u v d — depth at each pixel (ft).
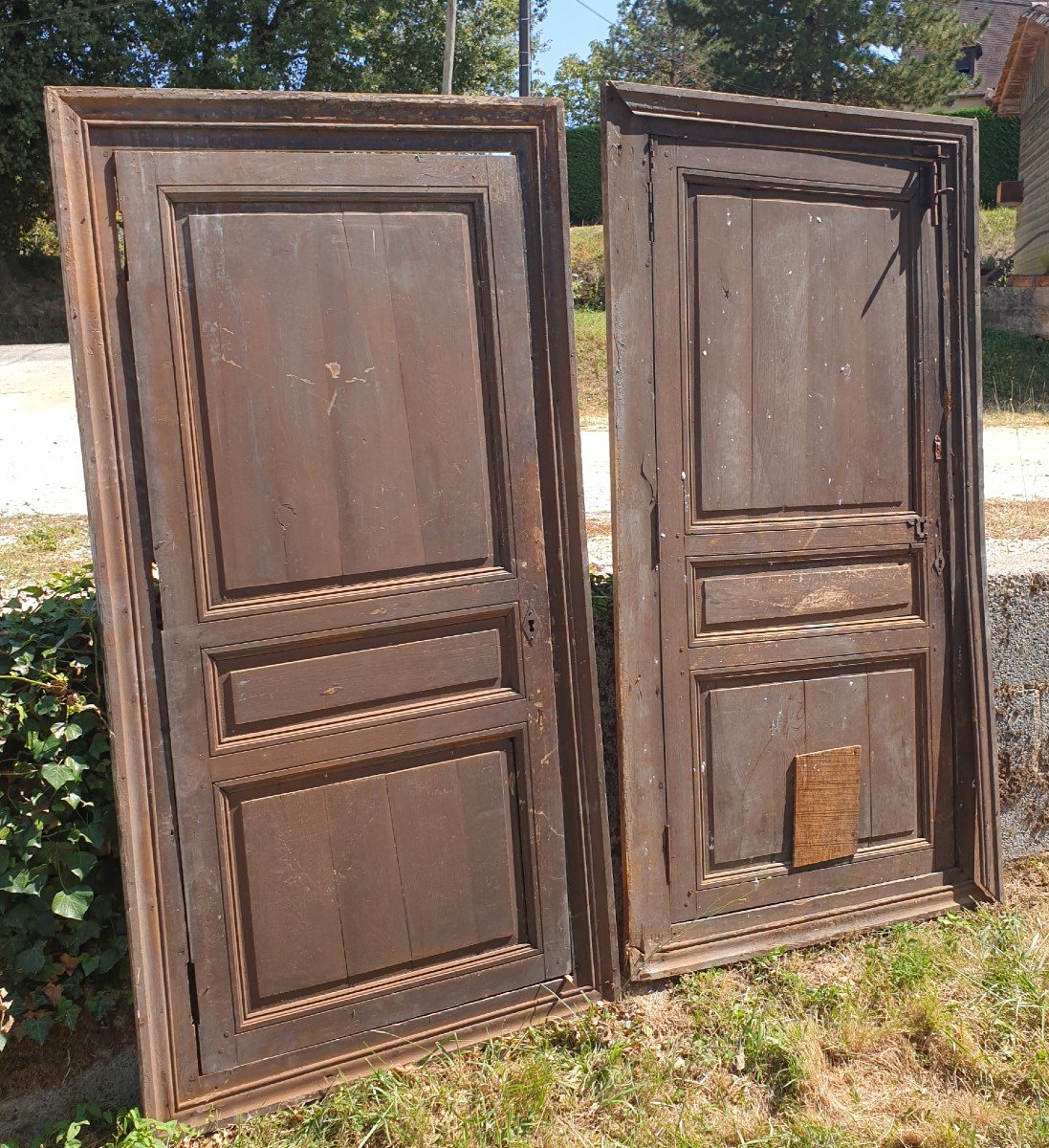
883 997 9.85
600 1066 9.04
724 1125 8.43
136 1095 8.97
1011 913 11.28
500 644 9.23
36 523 19.90
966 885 11.48
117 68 72.59
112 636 7.95
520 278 8.98
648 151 9.40
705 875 10.34
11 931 8.71
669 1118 8.48
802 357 10.22
